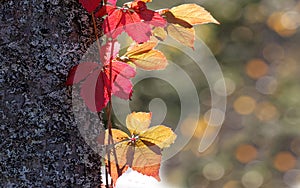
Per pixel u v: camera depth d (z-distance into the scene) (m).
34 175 1.30
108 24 1.32
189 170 4.84
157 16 1.32
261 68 5.14
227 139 5.15
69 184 1.31
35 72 1.30
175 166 4.84
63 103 1.31
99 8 1.34
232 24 4.80
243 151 5.11
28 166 1.30
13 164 1.30
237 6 4.80
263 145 5.14
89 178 1.33
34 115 1.30
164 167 4.73
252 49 5.11
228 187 5.04
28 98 1.30
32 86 1.30
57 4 1.31
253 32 5.09
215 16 4.57
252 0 4.89
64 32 1.31
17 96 1.30
